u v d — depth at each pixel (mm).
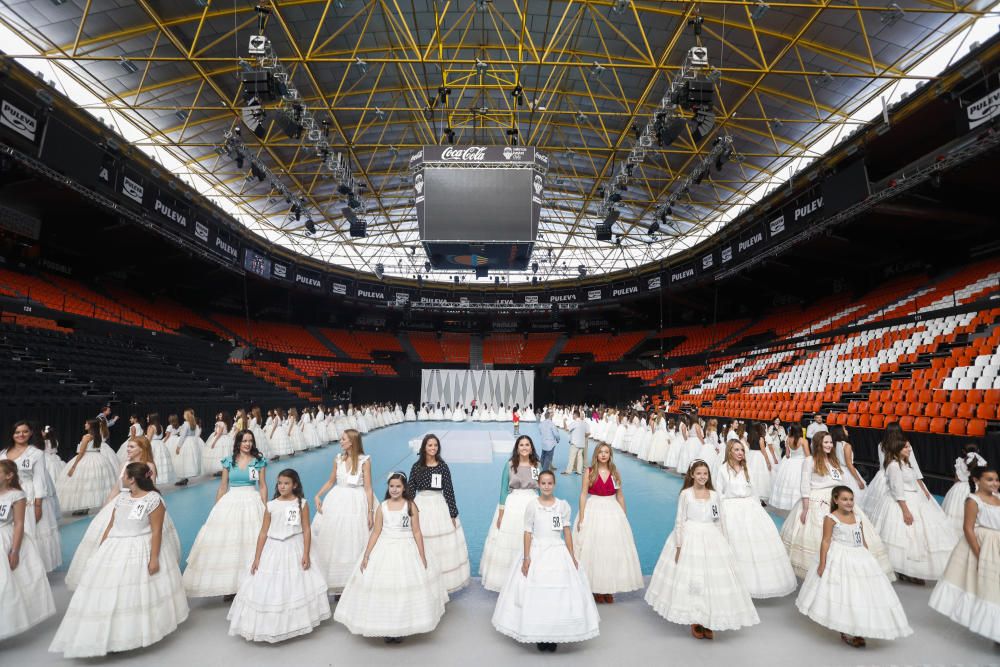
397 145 21531
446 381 35688
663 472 12719
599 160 24391
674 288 31484
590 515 4988
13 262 19641
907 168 14641
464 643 4000
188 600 4820
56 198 18250
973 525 3990
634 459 15320
